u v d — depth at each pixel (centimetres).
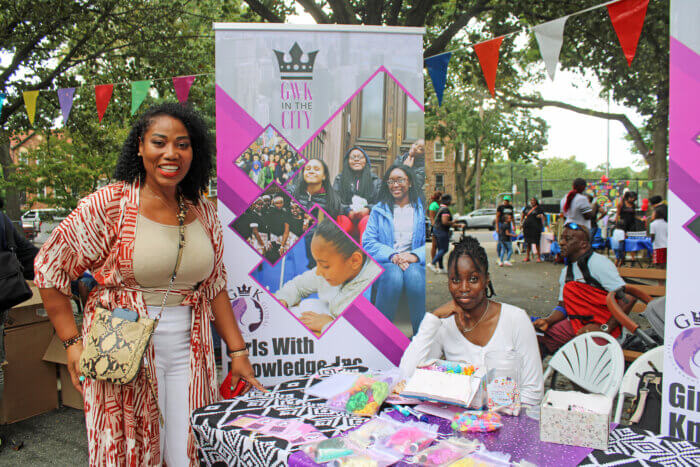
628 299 335
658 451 138
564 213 895
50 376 371
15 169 834
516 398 169
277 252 267
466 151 3061
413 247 273
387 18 707
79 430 342
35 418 360
